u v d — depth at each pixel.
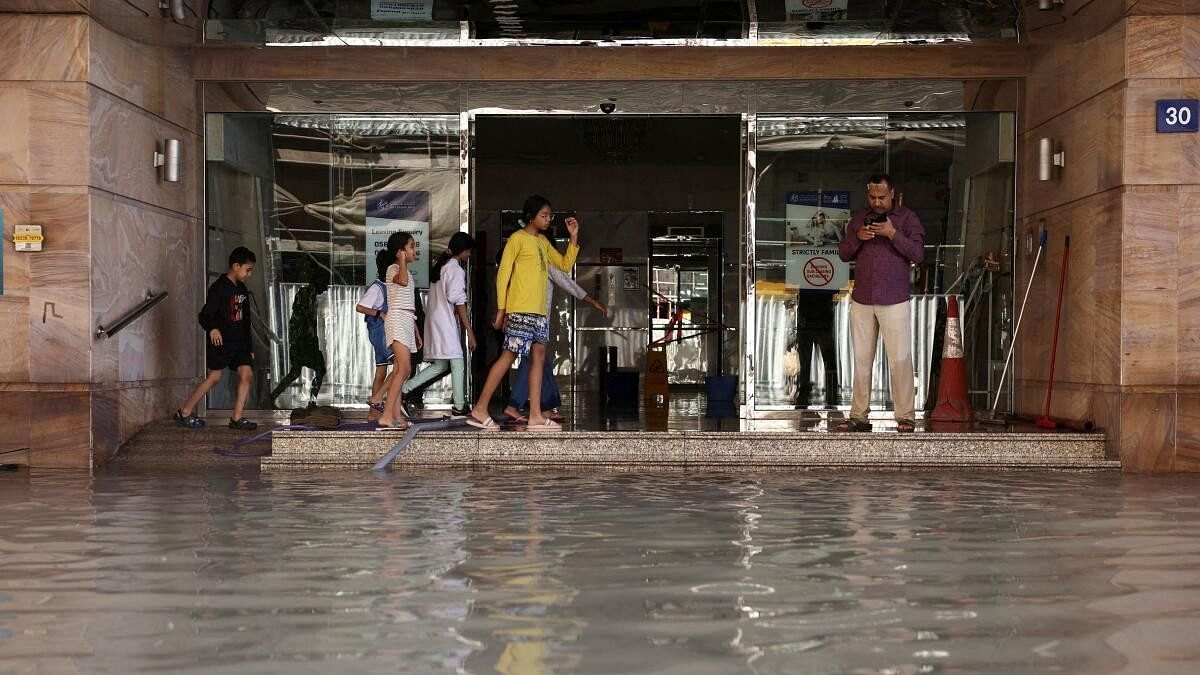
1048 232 9.85
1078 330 9.19
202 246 10.73
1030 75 10.42
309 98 10.87
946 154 10.76
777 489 6.74
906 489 6.77
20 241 8.52
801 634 2.99
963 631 3.02
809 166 10.89
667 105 10.85
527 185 17.83
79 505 6.10
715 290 17.92
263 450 9.19
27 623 3.16
